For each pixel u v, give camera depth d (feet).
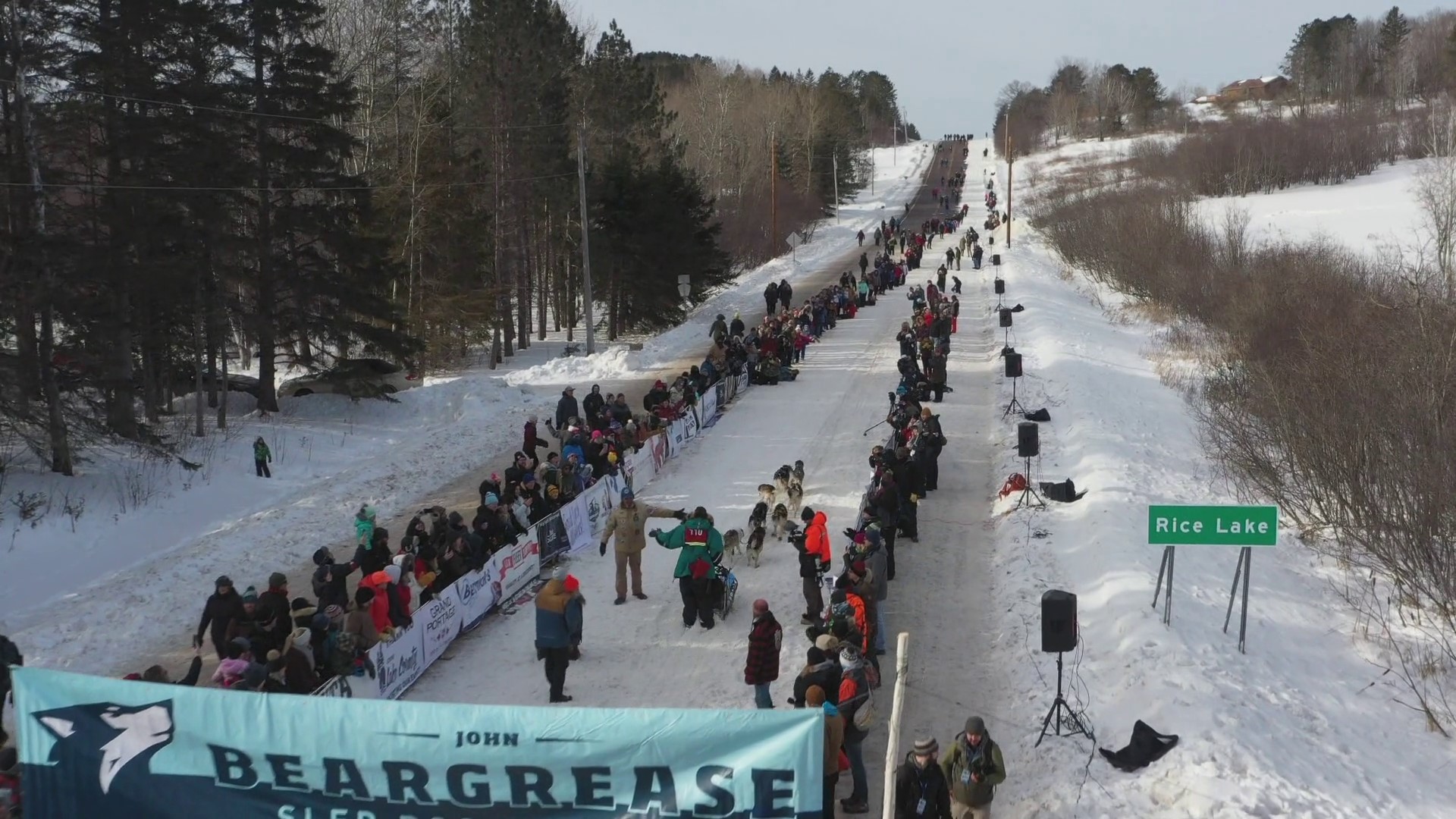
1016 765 37.68
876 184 448.65
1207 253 145.48
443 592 49.80
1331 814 33.58
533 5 154.51
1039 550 58.18
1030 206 298.76
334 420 102.06
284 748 25.39
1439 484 51.13
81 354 80.18
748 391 102.99
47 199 83.35
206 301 93.76
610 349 133.28
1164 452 77.51
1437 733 40.63
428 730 25.05
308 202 107.76
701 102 291.17
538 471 67.36
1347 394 62.90
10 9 75.15
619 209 147.74
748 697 44.11
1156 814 33.42
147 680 34.96
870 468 76.28
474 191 141.08
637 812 24.93
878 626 46.80
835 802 36.09
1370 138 268.21
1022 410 88.48
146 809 25.90
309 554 65.62
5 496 70.90
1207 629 46.60
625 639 50.47
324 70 99.96
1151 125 517.55
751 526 60.54
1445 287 100.48
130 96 85.97
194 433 92.43
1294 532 62.18
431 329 131.34
